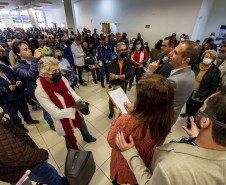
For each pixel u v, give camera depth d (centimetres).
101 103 288
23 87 186
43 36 823
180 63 109
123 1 656
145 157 71
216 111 36
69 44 366
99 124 225
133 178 84
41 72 112
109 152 173
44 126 218
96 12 851
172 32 526
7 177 75
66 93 132
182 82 103
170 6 500
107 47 356
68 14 694
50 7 1285
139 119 55
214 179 35
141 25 622
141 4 586
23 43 163
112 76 200
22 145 72
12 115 182
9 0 912
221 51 217
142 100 54
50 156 168
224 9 534
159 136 62
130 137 60
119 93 132
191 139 55
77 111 146
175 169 38
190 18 465
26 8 1320
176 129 213
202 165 37
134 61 312
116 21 736
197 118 44
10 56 276
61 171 150
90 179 140
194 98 204
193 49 99
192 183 36
